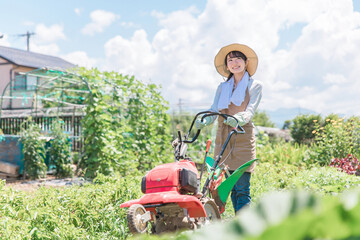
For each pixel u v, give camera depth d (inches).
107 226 165.8
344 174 235.0
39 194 191.5
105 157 347.3
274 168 340.8
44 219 155.1
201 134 565.3
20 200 178.4
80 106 506.3
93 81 386.6
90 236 151.8
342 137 371.2
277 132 815.7
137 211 116.5
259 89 173.9
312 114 695.1
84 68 384.8
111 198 189.3
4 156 388.5
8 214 158.1
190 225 127.0
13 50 1164.5
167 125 453.7
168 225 130.3
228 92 175.3
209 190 151.2
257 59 176.4
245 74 176.4
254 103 170.1
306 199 21.2
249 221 20.9
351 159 337.4
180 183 128.0
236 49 177.8
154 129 427.2
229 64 176.1
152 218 126.8
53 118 563.8
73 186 211.6
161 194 121.3
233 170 168.4
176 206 124.7
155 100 431.8
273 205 21.3
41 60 1154.7
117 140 378.9
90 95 355.9
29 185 332.5
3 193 179.5
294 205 21.0
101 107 352.2
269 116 1348.4
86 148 350.3
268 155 415.8
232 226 21.3
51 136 407.5
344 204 20.0
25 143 367.6
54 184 333.7
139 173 359.3
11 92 811.4
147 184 128.3
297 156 393.1
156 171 129.7
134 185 208.8
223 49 179.8
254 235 19.1
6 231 134.1
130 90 411.2
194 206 120.3
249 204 165.3
